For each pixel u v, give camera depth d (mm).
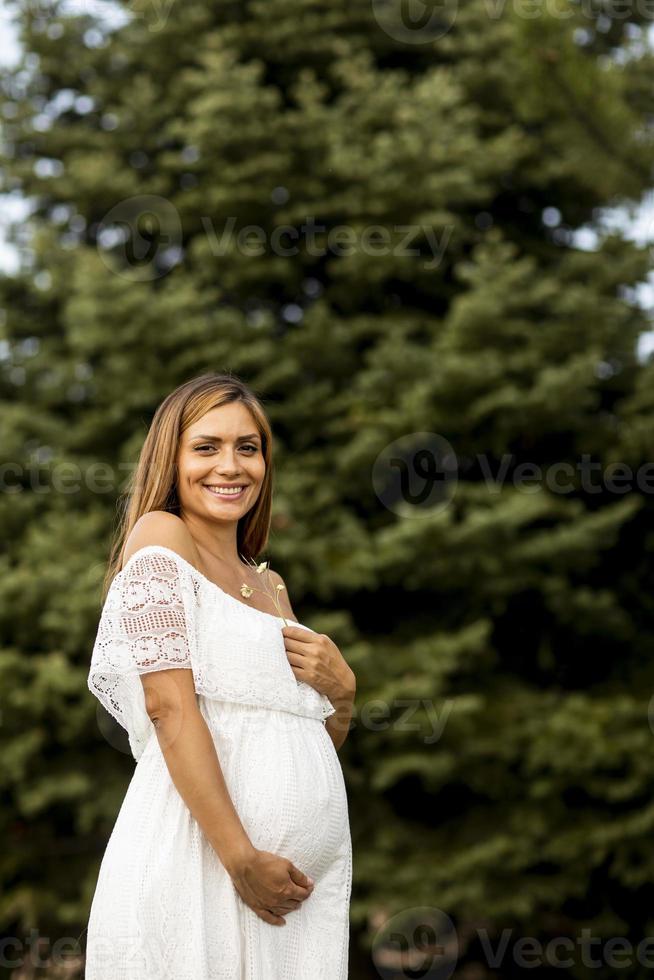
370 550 8031
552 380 7793
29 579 7473
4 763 7559
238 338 8297
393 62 9648
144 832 2012
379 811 8086
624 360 8672
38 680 7422
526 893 7762
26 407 8508
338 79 9242
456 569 8070
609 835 7676
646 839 7828
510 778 8117
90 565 7602
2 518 8164
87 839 8320
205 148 8367
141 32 9031
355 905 7629
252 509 2455
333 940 2094
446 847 7918
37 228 8656
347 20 9062
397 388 8242
